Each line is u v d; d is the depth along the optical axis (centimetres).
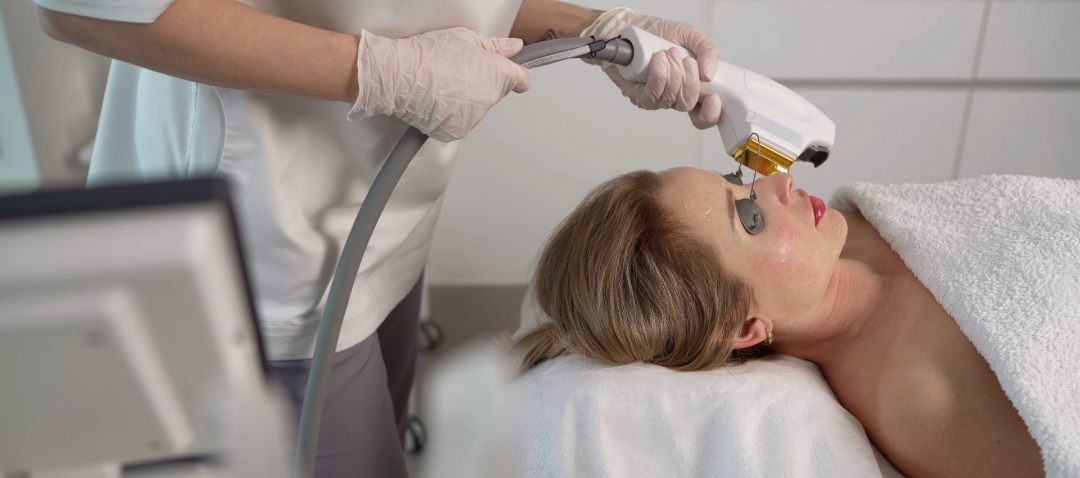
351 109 72
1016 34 179
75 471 27
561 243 108
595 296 100
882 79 182
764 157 105
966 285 96
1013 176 115
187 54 61
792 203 102
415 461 149
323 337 72
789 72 180
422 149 87
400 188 89
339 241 87
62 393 25
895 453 92
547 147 182
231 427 27
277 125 78
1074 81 184
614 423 94
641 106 106
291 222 82
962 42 179
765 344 110
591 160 184
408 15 77
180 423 27
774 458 88
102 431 26
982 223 108
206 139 78
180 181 23
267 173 79
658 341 99
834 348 108
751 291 99
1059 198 108
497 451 65
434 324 191
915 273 104
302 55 66
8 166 120
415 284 120
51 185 23
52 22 58
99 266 23
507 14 88
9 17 109
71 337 23
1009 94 185
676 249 99
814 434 90
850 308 107
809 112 108
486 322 199
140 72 85
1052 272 94
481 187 185
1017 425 84
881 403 94
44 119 116
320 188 84
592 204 107
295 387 90
